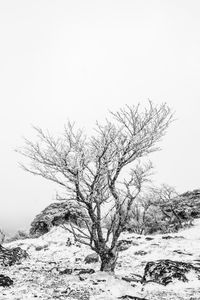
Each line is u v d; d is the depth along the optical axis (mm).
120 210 16016
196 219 41781
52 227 34156
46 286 13297
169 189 47688
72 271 16875
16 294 11945
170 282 14008
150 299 11828
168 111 16594
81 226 35375
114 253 15562
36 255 24016
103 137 16172
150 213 46281
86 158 15906
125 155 16188
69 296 11875
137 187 16359
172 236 29594
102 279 14219
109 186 15938
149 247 24953
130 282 14367
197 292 12766
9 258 19266
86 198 15766
